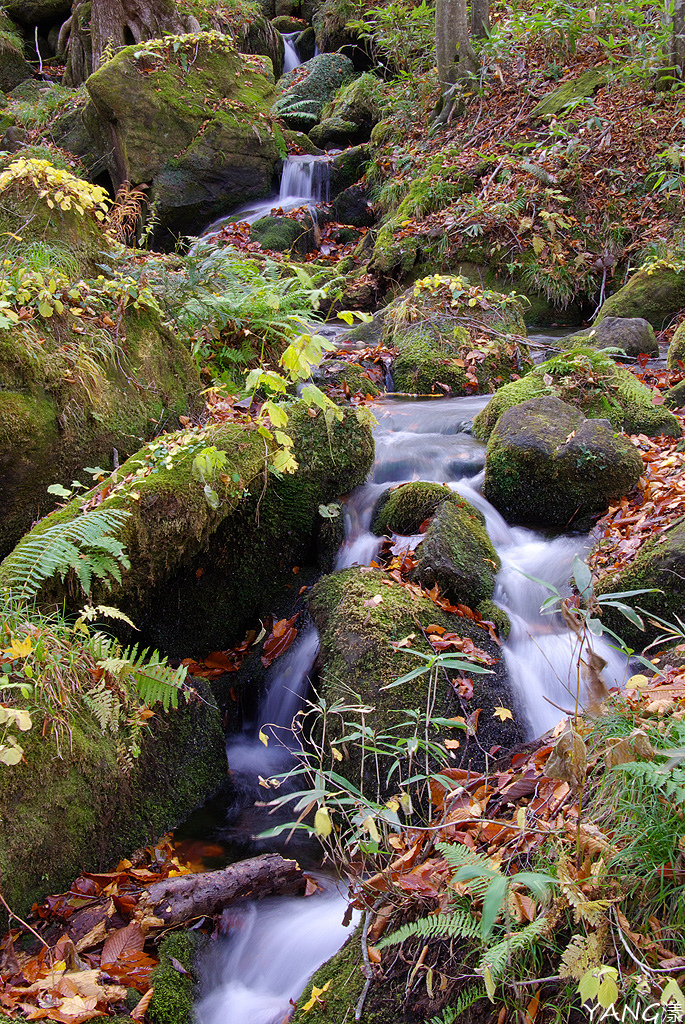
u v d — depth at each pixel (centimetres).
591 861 203
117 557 338
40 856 270
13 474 375
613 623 359
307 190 1202
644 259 804
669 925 188
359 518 449
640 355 646
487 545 405
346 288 905
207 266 603
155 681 311
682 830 194
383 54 1433
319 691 351
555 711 347
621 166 880
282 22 1723
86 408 408
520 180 902
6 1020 215
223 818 341
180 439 407
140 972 243
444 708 317
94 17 1270
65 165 1085
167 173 1114
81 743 294
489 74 1086
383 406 593
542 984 194
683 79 927
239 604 431
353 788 224
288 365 258
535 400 485
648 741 202
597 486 436
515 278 858
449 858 201
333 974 230
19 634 292
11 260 429
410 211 943
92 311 438
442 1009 204
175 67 1149
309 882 292
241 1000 250
